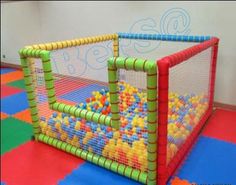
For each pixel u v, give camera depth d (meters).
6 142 2.38
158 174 1.71
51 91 2.00
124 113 2.46
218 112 2.74
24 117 2.90
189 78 2.62
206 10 2.64
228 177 1.80
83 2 3.52
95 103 2.76
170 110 2.31
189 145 2.13
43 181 1.87
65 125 2.25
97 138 2.06
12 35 4.66
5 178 1.90
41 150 2.24
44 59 1.92
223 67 2.70
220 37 2.64
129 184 1.81
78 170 1.97
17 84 4.04
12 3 4.41
